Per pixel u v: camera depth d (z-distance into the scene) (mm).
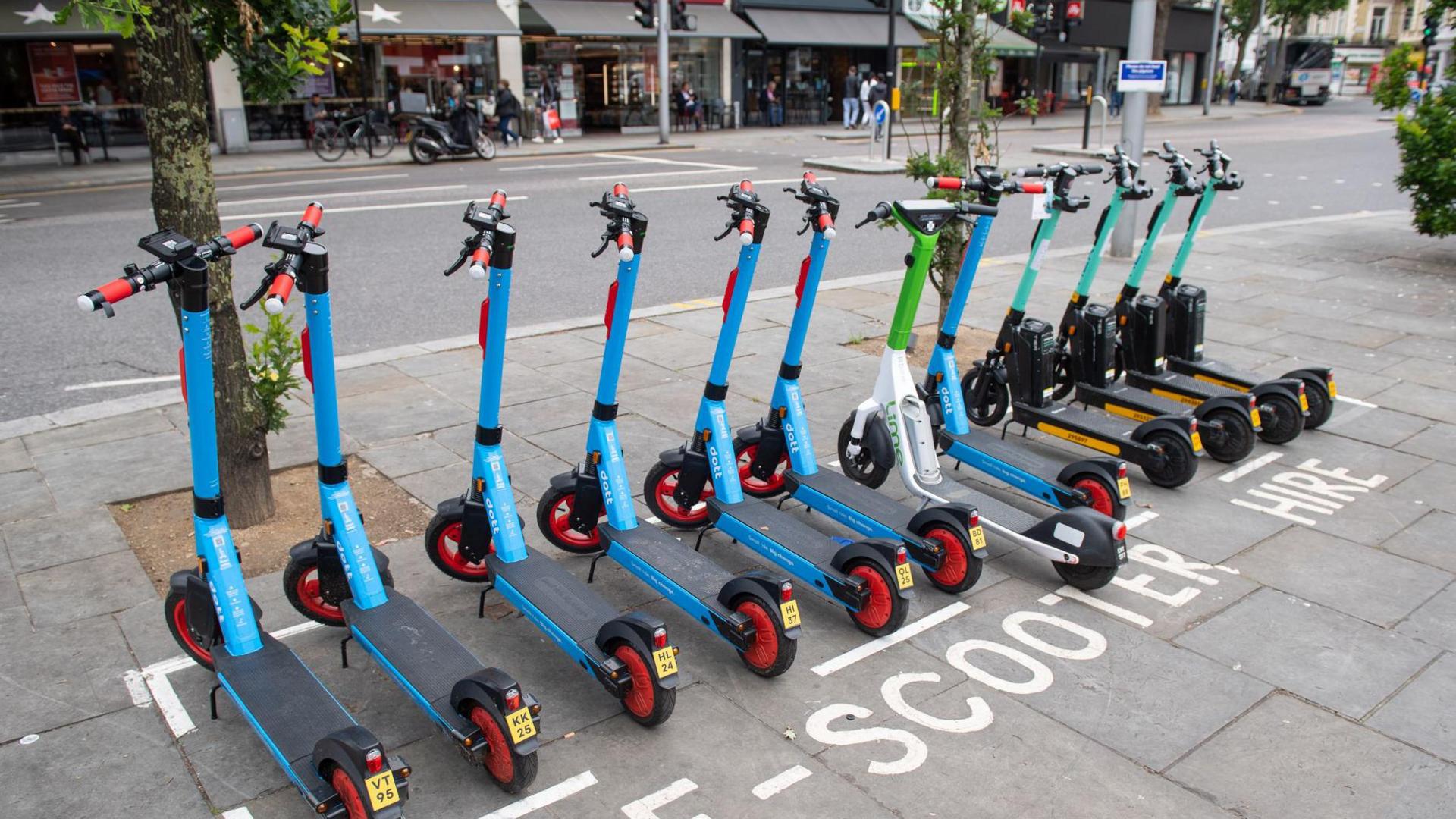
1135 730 3389
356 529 3584
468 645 3855
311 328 3205
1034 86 36969
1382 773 3186
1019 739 3340
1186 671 3730
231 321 4547
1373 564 4531
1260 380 6121
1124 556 4195
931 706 3516
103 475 5367
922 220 4465
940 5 7012
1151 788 3109
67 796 3043
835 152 22234
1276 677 3693
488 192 15414
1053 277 10211
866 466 5184
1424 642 3922
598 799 3047
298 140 23047
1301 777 3160
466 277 10078
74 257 10805
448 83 24031
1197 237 12391
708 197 14914
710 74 29844
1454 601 4223
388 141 22094
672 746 3291
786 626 3529
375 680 3646
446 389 6777
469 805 3021
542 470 5445
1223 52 50844
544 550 4613
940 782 3129
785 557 4188
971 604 4219
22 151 20422
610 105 28531
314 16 4859
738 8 29359
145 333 8211
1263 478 5477
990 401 6023
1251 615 4121
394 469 5473
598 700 3537
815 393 6730
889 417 4812
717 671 3729
